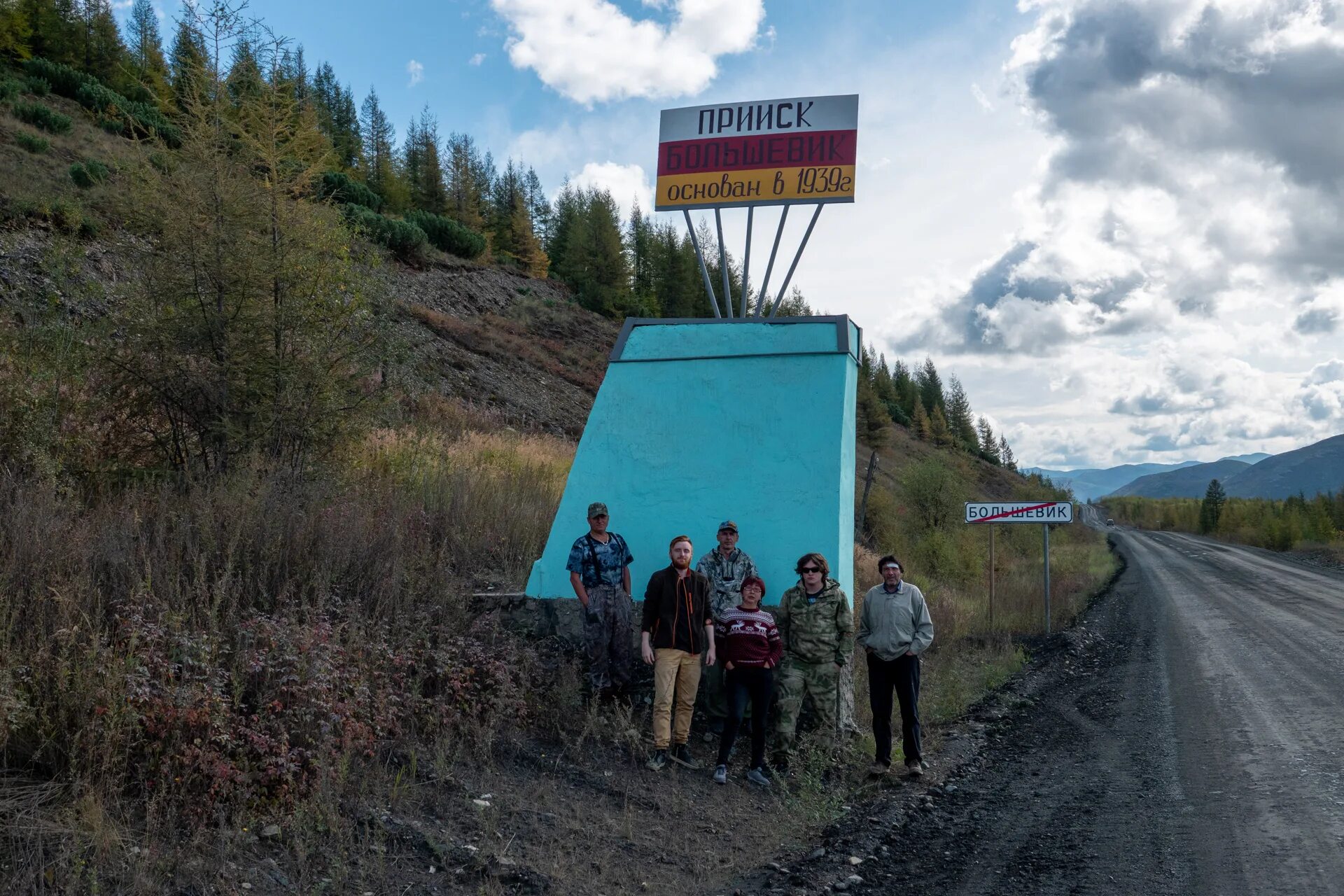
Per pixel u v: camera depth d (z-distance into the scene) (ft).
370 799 15.20
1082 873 15.07
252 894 11.82
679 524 25.53
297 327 31.89
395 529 25.41
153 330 29.37
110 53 171.12
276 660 16.49
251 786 13.92
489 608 24.97
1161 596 80.89
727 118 28.91
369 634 20.10
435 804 15.70
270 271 30.89
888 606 22.61
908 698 22.34
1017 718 30.66
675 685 21.30
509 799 16.72
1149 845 16.46
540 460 56.08
